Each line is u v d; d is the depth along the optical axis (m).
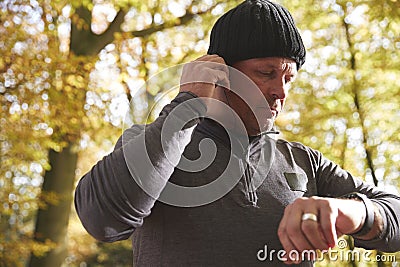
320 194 1.86
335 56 7.57
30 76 6.50
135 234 1.70
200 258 1.58
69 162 8.19
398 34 7.34
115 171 1.47
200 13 8.21
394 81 7.43
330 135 7.34
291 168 1.77
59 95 6.66
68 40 8.16
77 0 6.96
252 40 1.63
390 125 7.31
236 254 1.59
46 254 8.12
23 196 7.58
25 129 6.62
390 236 1.51
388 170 7.08
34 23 6.72
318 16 7.71
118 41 7.66
